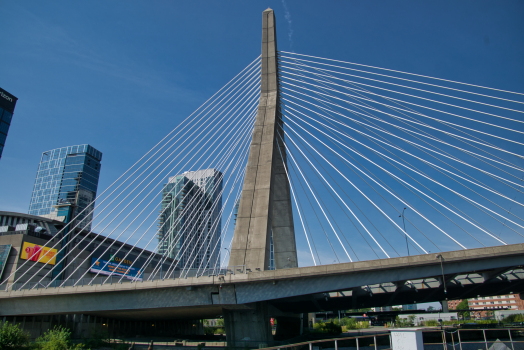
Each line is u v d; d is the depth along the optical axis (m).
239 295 32.16
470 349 26.59
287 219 46.53
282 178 47.72
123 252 72.00
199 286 33.00
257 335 33.16
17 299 37.62
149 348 33.44
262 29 49.00
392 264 29.44
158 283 33.88
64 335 31.97
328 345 37.62
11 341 28.62
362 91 42.78
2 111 113.44
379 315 98.12
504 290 38.47
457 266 28.81
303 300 37.44
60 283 38.22
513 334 42.34
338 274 30.73
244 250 35.28
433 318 86.31
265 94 45.53
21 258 51.19
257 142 41.53
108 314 41.09
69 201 66.75
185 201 148.00
